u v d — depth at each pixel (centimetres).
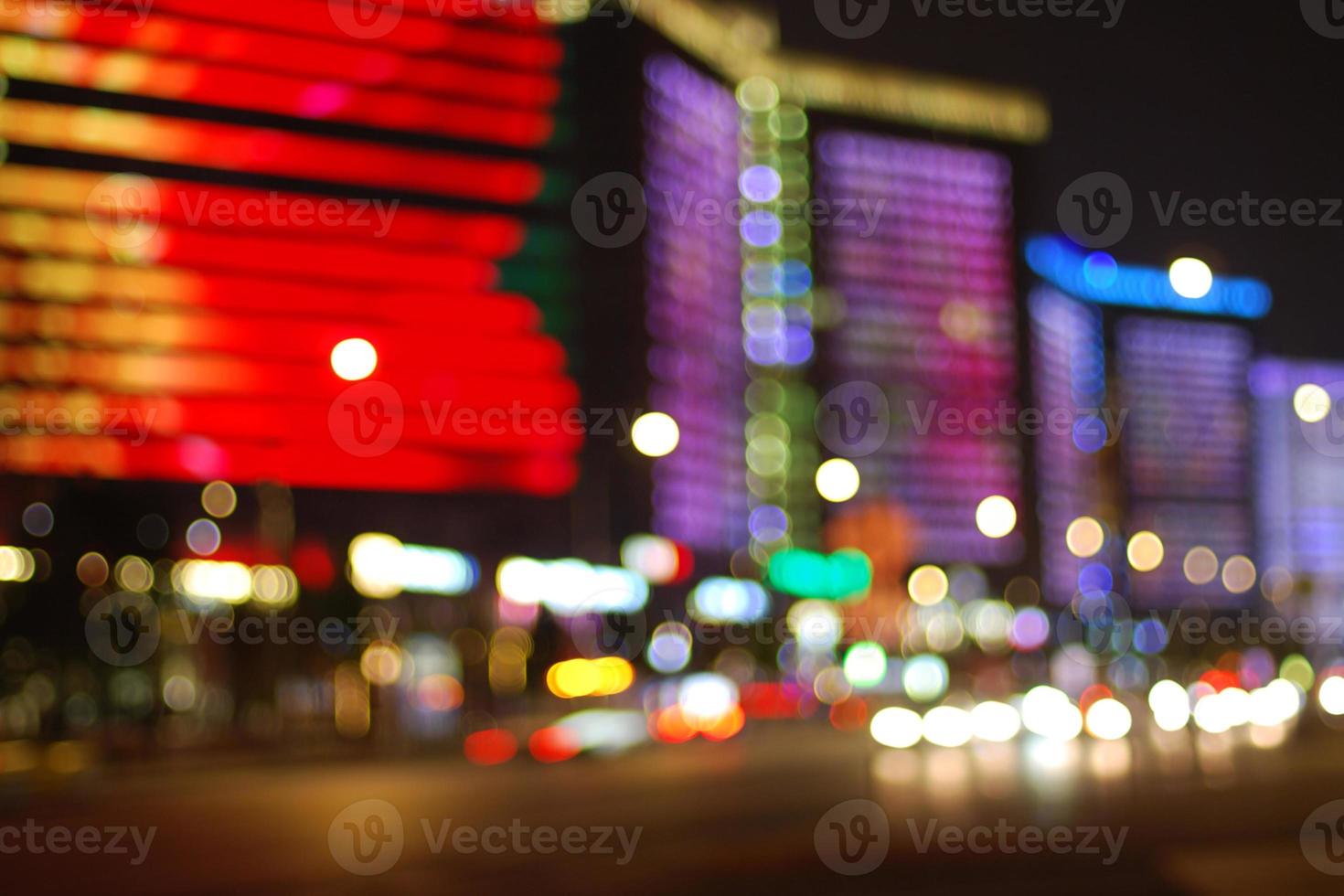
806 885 1526
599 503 16000
